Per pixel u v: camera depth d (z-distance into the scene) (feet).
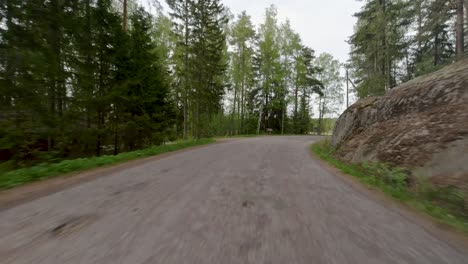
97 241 8.10
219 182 17.47
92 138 40.45
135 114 48.83
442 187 15.48
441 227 10.16
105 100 40.14
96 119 43.47
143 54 47.50
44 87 30.91
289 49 105.09
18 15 26.43
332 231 9.29
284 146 49.47
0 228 9.18
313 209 11.90
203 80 65.46
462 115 20.49
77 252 7.38
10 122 28.17
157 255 7.22
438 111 24.02
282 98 116.57
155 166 24.63
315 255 7.39
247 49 95.50
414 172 19.03
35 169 19.62
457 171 16.22
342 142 40.37
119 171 21.86
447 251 7.97
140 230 9.02
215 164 25.93
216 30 65.46
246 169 22.98
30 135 30.50
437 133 20.61
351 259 7.22
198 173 20.90
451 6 37.37
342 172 23.40
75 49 36.83
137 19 48.11
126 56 44.16
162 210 11.31
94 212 10.98
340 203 13.07
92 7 38.78
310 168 24.63
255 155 34.04
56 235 8.56
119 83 43.68
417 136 22.50
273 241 8.27
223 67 70.90
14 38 26.66
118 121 45.34
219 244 7.96
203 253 7.36
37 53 28.37
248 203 12.59
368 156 27.09
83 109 38.91
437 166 17.76
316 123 162.50
